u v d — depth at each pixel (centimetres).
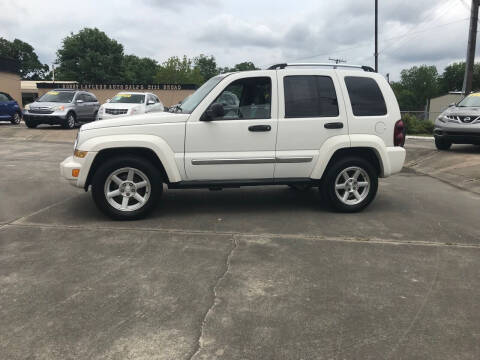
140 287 349
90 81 7556
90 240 461
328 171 577
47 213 570
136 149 535
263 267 393
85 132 527
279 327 291
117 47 7856
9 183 763
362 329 290
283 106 554
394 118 586
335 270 389
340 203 583
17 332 281
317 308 318
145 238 470
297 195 704
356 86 578
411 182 860
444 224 541
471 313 313
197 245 450
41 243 450
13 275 369
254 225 527
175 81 7419
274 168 559
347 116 569
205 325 293
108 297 331
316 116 562
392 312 313
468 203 662
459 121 1155
